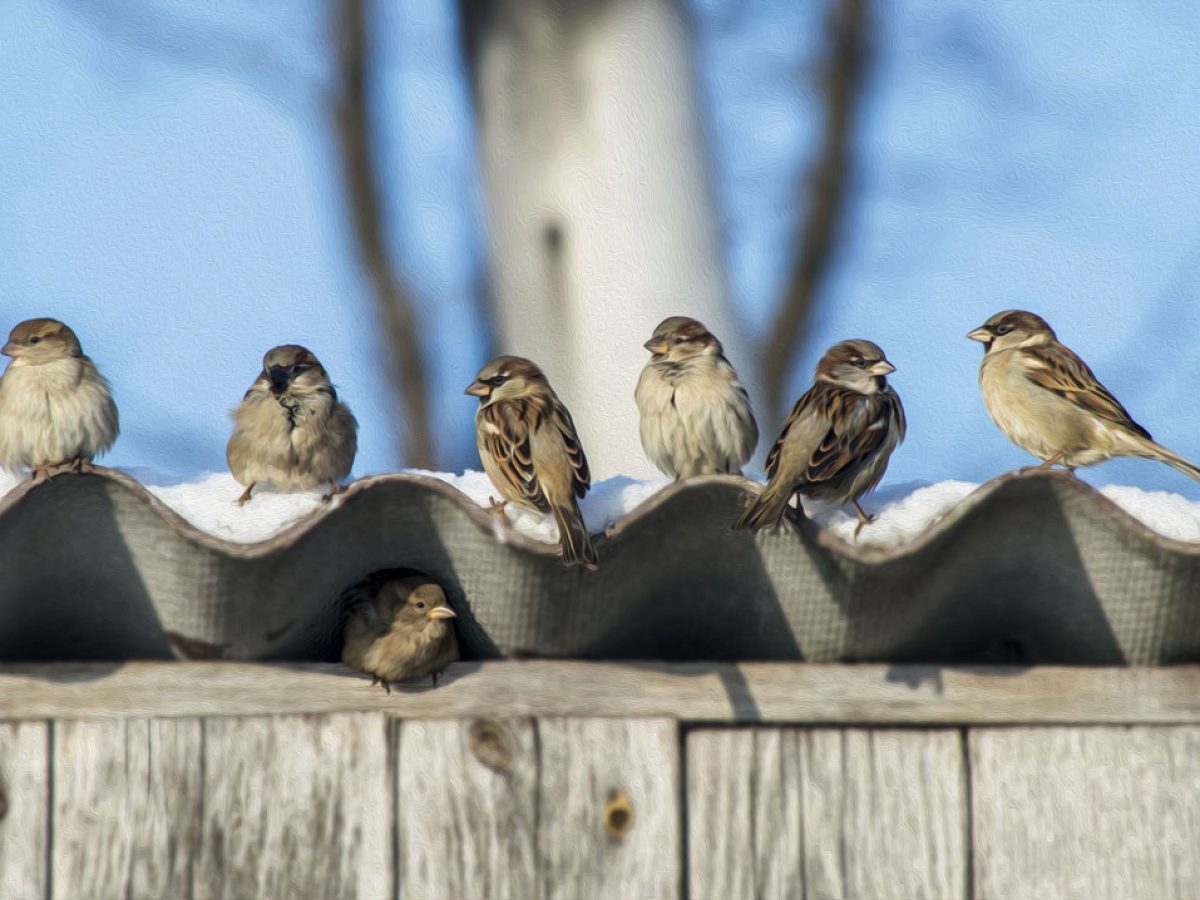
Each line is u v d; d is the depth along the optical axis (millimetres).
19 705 8516
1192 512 8648
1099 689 9094
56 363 9906
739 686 8922
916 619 8891
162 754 8531
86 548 8266
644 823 8719
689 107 14906
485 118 14984
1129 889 8906
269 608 8469
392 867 8539
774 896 8742
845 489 9266
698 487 8289
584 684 8852
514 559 8492
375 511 8312
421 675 8703
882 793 8906
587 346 14375
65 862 8398
